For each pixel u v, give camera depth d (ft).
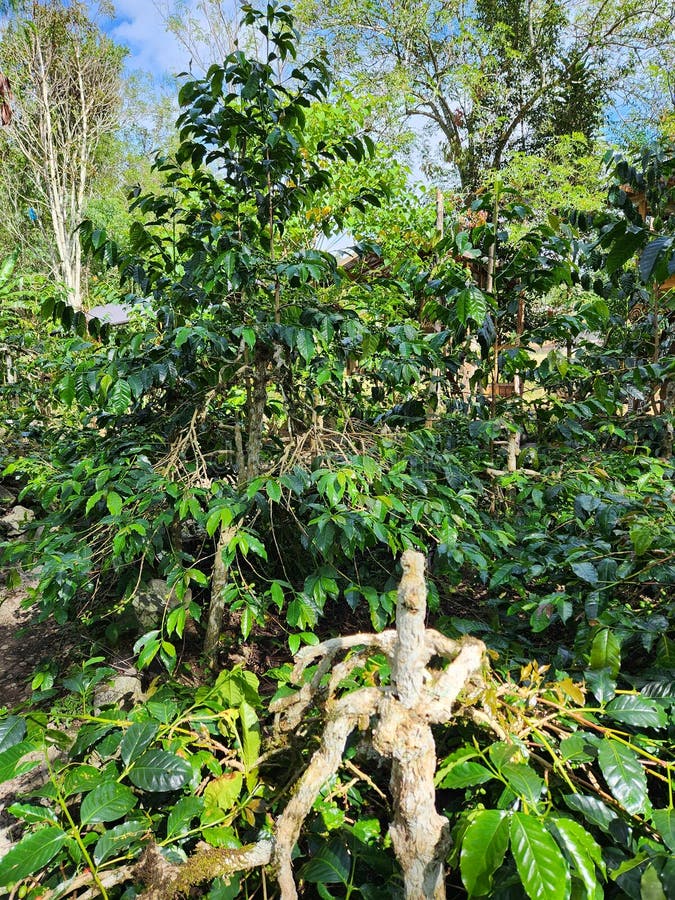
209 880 3.75
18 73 48.06
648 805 3.41
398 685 3.14
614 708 4.05
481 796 4.19
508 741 3.77
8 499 13.25
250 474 6.98
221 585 6.83
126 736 4.29
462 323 7.25
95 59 50.88
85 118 51.90
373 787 4.32
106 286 12.62
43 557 6.16
